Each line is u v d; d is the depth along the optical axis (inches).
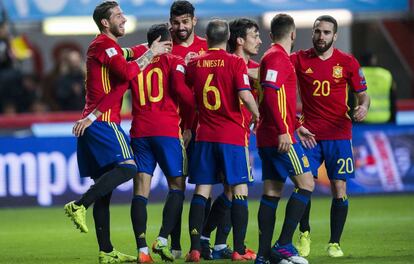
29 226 1670.8
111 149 1121.4
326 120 1210.0
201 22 2306.8
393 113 2092.8
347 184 2058.3
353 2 2219.5
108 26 1128.8
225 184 1170.6
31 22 2253.9
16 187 1982.0
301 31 2448.3
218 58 1111.0
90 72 1127.6
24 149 1987.0
